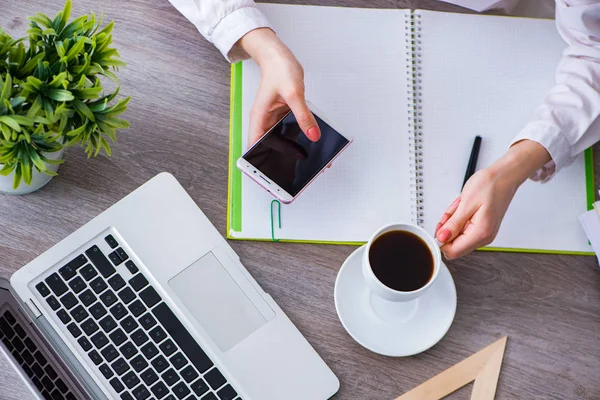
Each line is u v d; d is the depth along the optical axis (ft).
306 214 3.10
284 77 2.98
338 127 3.08
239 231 3.05
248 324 2.91
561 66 3.36
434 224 3.16
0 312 2.72
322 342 2.99
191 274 2.94
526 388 2.99
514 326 3.07
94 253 2.90
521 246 3.16
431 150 3.25
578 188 3.29
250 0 3.16
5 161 2.43
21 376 2.63
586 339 3.08
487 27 3.46
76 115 2.57
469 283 3.11
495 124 3.32
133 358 2.80
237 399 2.81
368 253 2.76
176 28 3.27
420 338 2.95
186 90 3.21
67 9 2.51
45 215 3.01
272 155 3.00
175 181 3.04
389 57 3.34
